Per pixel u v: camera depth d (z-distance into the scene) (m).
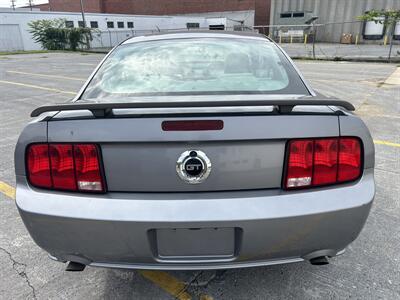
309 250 1.65
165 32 2.83
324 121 1.58
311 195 1.57
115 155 1.55
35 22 31.95
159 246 1.61
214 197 1.55
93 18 36.38
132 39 2.68
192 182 1.54
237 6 42.09
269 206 1.53
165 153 1.53
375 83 9.82
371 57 17.66
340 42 30.69
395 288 2.04
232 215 1.51
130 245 1.57
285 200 1.54
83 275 2.20
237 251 1.60
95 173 1.57
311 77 11.18
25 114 6.84
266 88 2.01
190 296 2.02
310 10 31.50
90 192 1.59
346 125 1.60
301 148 1.56
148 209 1.53
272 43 2.61
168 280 2.15
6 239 2.59
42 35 32.41
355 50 22.78
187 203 1.53
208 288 2.08
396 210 2.90
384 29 27.97
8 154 4.51
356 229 1.65
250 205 1.53
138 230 1.53
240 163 1.54
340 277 2.14
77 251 1.63
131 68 2.22
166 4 45.84
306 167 1.57
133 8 47.50
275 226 1.53
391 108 6.67
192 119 1.50
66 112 1.66
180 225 1.51
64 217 1.55
